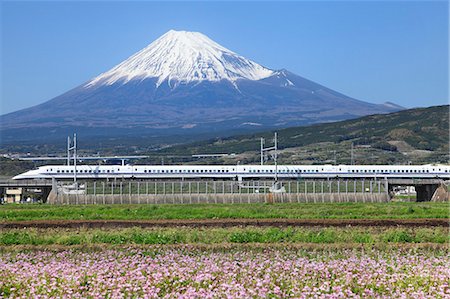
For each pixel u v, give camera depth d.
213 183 112.94
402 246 50.81
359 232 58.97
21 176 157.88
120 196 108.88
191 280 34.75
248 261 39.56
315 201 110.69
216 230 59.34
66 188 121.44
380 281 34.44
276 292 31.72
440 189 128.00
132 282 33.94
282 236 55.41
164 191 110.00
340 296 31.27
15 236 56.66
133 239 54.31
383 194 112.94
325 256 43.19
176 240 54.34
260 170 160.88
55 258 43.91
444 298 32.12
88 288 34.34
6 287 34.69
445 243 53.47
